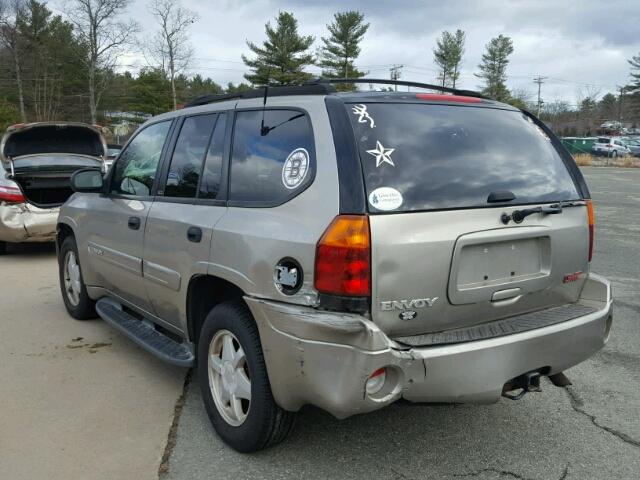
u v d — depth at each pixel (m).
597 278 3.59
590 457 3.35
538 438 3.56
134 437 3.52
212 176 3.62
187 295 3.65
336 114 2.98
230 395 3.37
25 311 6.09
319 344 2.73
